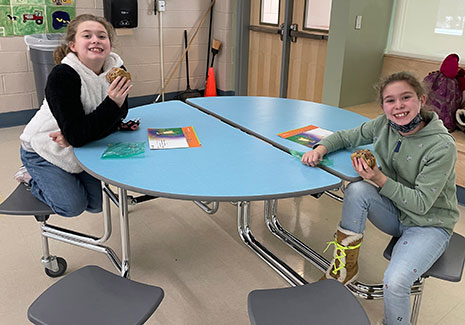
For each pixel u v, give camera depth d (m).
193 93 5.45
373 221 1.71
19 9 4.18
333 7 3.77
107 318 1.21
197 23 5.40
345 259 1.71
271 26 4.93
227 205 2.96
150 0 4.97
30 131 1.94
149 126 2.06
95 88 1.89
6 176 3.26
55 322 1.20
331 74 3.93
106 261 2.30
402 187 1.54
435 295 2.12
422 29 3.74
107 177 1.48
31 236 2.50
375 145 1.76
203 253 2.41
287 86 4.91
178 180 1.48
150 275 2.21
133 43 5.01
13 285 2.09
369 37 3.88
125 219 1.82
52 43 3.97
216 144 1.84
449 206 1.61
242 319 1.93
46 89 1.75
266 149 1.81
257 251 2.08
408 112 1.56
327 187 1.48
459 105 3.19
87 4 4.56
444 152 1.53
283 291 1.34
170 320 1.91
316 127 2.10
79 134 1.72
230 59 5.44
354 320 1.23
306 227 2.70
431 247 1.52
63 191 1.91
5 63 4.26
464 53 3.49
